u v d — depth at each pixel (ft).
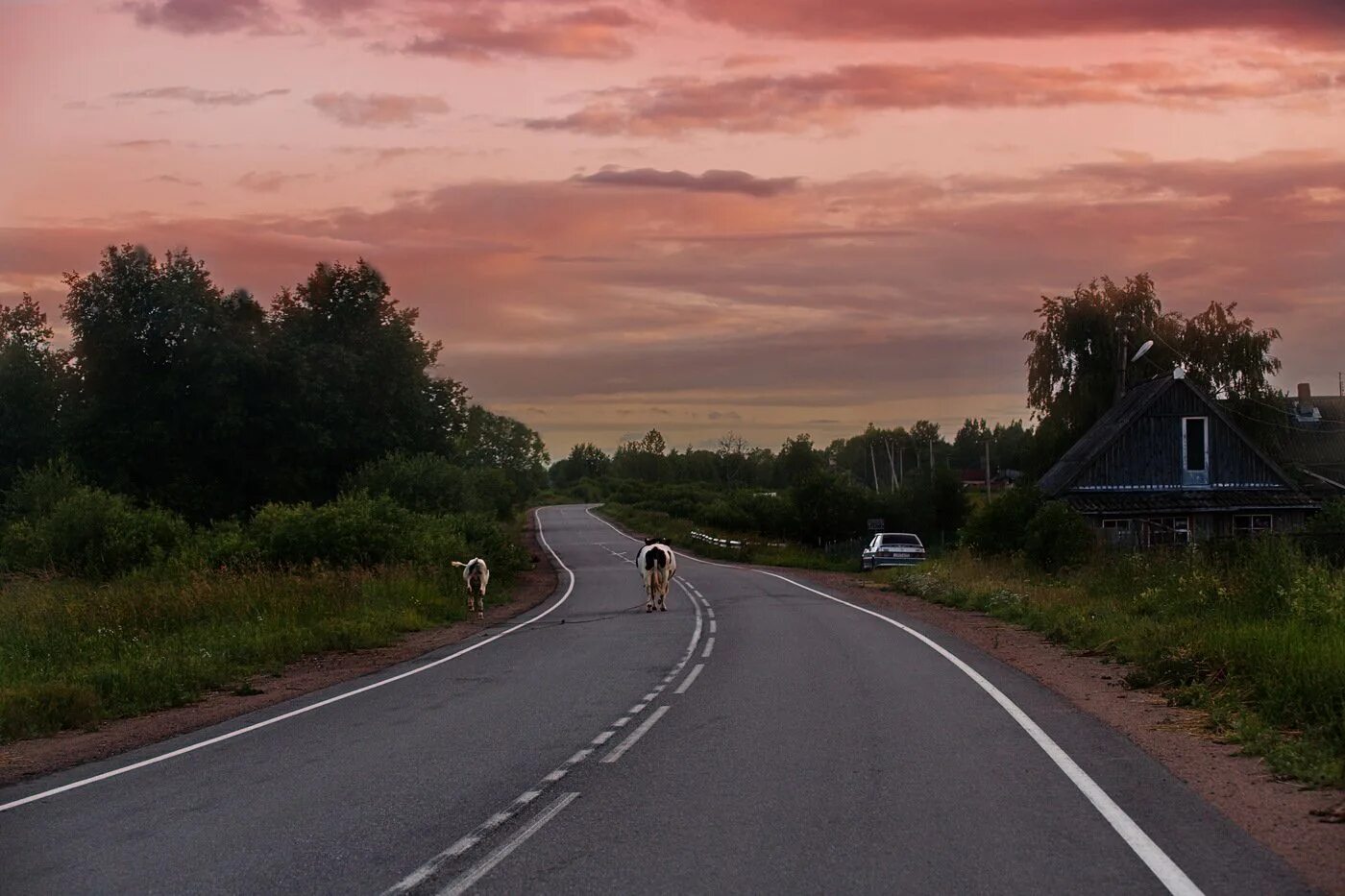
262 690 50.57
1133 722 35.58
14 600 76.13
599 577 147.95
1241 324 182.80
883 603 94.79
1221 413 145.38
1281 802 24.81
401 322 213.25
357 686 49.44
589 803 25.44
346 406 201.46
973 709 38.34
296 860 21.34
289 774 29.91
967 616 81.00
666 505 365.61
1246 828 22.53
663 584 90.58
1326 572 55.42
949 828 22.62
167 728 40.37
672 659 55.47
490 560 130.52
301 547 101.45
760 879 19.31
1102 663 51.62
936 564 124.16
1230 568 67.41
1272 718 34.30
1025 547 110.42
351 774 29.55
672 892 18.67
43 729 40.52
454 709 40.88
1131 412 148.97
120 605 69.82
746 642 63.16
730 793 26.07
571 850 21.49
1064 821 23.07
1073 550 105.19
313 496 200.95
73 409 207.00
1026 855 20.61
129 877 20.51
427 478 171.12
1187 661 44.16
